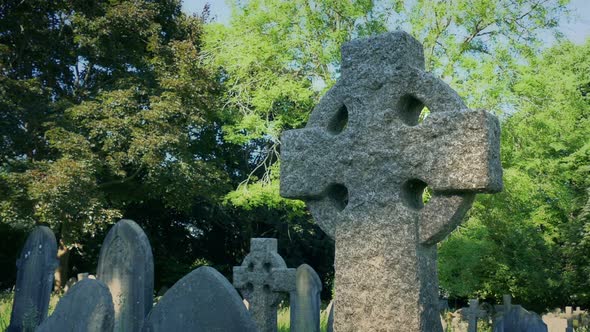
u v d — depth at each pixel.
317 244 26.58
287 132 5.21
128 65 22.58
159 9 23.11
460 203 4.40
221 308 4.03
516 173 15.05
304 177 5.07
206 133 24.64
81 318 4.19
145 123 20.38
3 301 11.36
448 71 15.48
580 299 25.83
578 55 23.62
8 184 17.95
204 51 19.83
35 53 21.34
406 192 4.69
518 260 21.95
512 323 6.63
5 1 20.66
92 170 18.66
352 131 4.89
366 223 4.72
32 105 19.48
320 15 17.41
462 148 4.36
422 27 15.96
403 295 4.50
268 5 17.47
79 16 20.41
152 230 26.77
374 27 17.38
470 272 16.42
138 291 5.23
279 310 12.97
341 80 5.02
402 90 4.71
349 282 4.74
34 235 6.32
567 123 17.70
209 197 21.80
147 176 21.89
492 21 15.90
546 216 23.12
